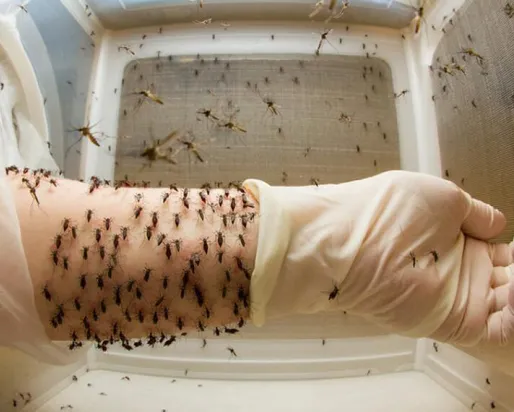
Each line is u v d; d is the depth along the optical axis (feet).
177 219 0.63
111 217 0.62
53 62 1.13
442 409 0.95
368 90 1.36
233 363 1.16
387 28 1.38
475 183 1.05
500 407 0.87
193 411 0.94
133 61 1.37
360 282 0.65
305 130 1.32
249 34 1.37
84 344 0.86
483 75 1.01
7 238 0.56
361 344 1.19
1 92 0.85
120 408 0.94
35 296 0.60
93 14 1.33
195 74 1.36
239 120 1.32
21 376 0.87
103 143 1.31
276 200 0.65
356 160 1.31
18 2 0.95
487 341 0.64
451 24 1.18
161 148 1.00
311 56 1.37
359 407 0.96
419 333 0.66
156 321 0.62
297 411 0.95
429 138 1.29
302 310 0.67
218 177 1.28
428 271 0.65
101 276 0.60
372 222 0.66
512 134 0.90
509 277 0.71
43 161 0.96
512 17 0.91
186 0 1.29
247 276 0.62
